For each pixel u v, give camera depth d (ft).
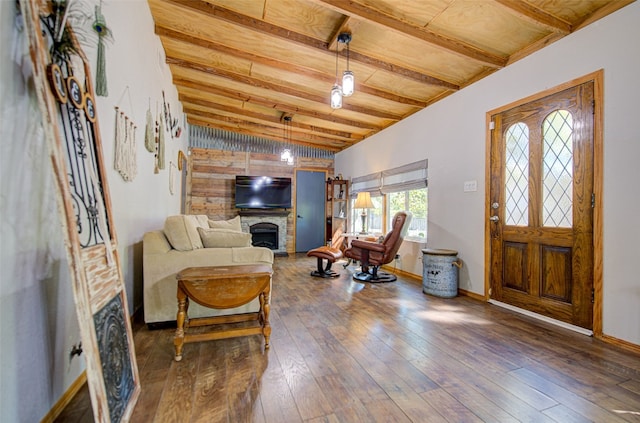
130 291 7.78
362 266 13.99
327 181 22.21
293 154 22.99
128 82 7.45
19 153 3.46
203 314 7.77
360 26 8.73
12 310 3.32
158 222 11.24
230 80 13.07
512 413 4.48
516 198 9.32
